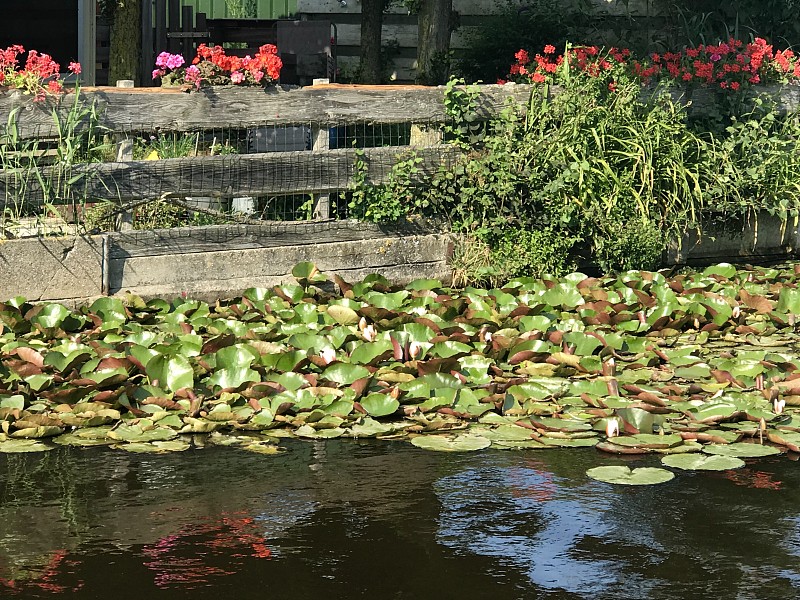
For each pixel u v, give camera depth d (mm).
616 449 4902
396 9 14906
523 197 9328
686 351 6691
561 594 3391
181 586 3426
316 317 7180
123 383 5566
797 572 3574
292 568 3572
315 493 4324
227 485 4414
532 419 5238
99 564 3598
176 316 7141
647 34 13875
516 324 7062
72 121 7867
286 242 8617
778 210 10281
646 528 3961
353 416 5328
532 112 9414
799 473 4652
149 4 13938
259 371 5883
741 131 10297
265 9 19750
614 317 7215
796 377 5906
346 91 8812
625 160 9797
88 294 7930
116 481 4453
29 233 7848
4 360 5953
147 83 13930
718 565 3625
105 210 8164
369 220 8914
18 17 13039
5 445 4887
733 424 5309
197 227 8281
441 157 9156
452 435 5152
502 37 13406
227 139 8945
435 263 9109
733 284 8883
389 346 6176
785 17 13516
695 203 10047
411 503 4219
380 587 3426
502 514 4102
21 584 3434
